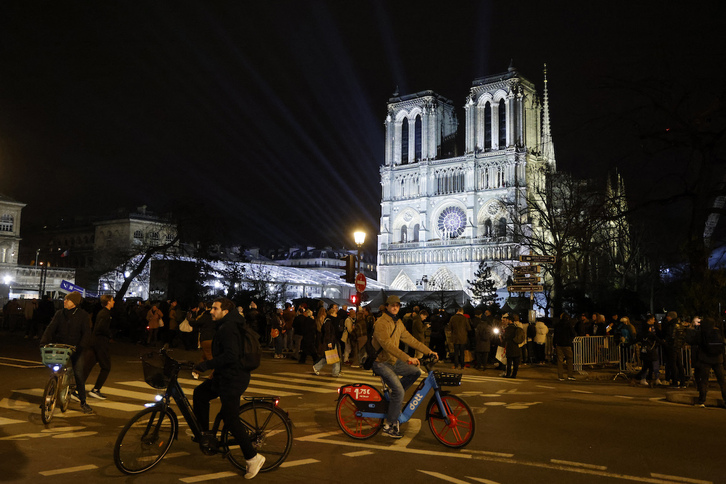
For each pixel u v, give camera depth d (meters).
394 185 138.88
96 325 14.43
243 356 8.54
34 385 16.80
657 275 62.75
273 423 9.07
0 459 9.09
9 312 43.59
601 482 8.68
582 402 16.78
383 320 10.82
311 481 8.43
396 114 140.12
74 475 8.37
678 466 9.68
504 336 24.58
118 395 15.36
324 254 169.62
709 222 27.22
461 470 9.14
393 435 10.84
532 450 10.54
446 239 127.75
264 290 57.88
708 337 16.81
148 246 61.03
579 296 48.84
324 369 24.39
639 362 26.55
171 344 33.75
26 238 143.50
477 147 127.69
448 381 10.72
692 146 25.19
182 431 11.60
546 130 115.19
